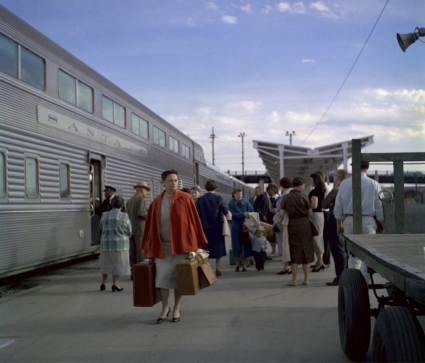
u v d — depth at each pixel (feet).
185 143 78.79
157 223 20.81
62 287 31.50
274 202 47.52
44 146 33.86
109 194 40.11
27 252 31.04
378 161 19.75
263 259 36.76
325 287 28.81
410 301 14.16
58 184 35.60
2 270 28.50
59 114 36.27
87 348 18.13
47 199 33.91
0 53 29.45
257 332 19.62
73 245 37.42
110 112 46.52
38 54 33.83
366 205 23.29
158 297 21.40
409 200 20.81
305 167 116.57
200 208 34.06
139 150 54.24
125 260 29.19
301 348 17.43
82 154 39.81
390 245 15.39
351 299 14.97
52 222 34.45
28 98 32.14
